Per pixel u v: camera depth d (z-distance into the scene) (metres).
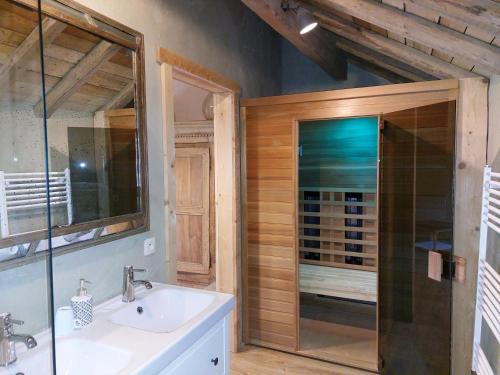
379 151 2.48
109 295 1.63
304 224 3.61
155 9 1.92
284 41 4.13
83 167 1.49
